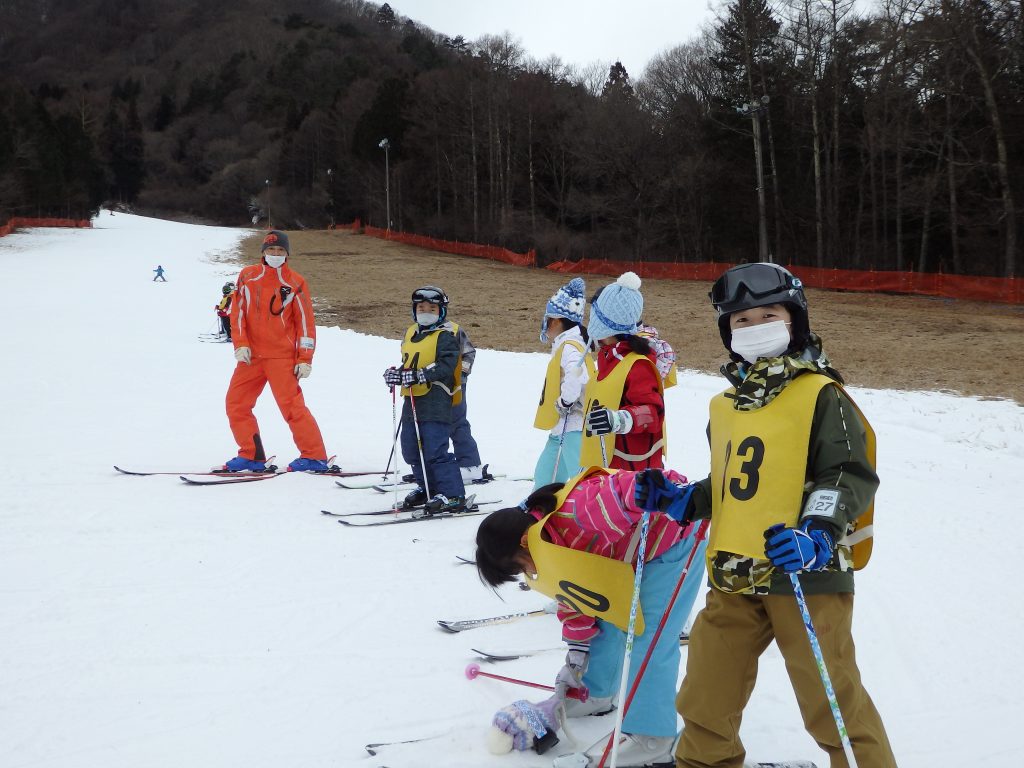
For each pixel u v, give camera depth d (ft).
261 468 22.39
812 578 7.11
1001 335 61.67
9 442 25.11
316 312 80.69
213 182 362.53
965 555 16.17
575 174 188.14
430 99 214.28
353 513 18.71
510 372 43.88
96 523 17.43
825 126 131.75
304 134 316.81
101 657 11.44
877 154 127.44
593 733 9.64
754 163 137.69
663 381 16.07
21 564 14.93
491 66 205.36
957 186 111.24
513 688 10.78
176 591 13.88
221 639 12.10
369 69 381.19
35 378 38.42
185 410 31.68
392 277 117.80
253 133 385.91
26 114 252.01
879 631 12.76
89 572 14.64
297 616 12.98
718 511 7.52
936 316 75.31
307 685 10.78
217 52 479.41
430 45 414.41
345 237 186.29
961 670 11.51
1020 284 86.22
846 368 47.37
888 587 14.53
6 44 561.02
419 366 18.81
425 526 17.88
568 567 8.61
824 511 6.65
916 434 28.68
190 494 19.99
